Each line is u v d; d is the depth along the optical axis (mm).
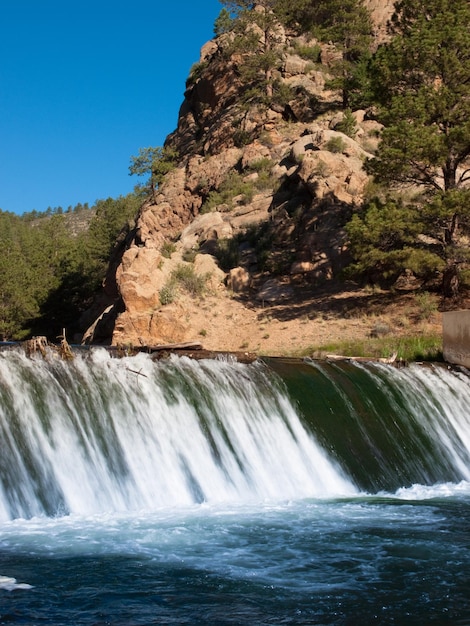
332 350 30922
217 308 39625
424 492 16562
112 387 15844
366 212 36594
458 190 33812
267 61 65750
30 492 13086
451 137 34219
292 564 10398
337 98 64188
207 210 54750
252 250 45594
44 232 124938
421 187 42375
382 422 19047
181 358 18016
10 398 14141
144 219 60406
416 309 35469
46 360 15680
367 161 36188
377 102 39250
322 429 17875
